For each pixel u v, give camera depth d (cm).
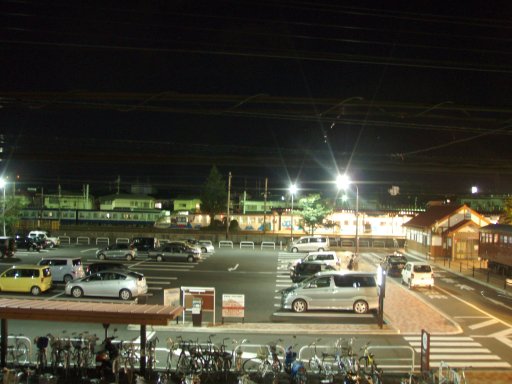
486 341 1861
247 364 1541
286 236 5916
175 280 3189
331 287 2298
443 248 4619
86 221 7819
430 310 2359
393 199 8638
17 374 1230
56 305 1319
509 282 3156
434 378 1289
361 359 1409
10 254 4116
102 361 1307
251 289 2902
